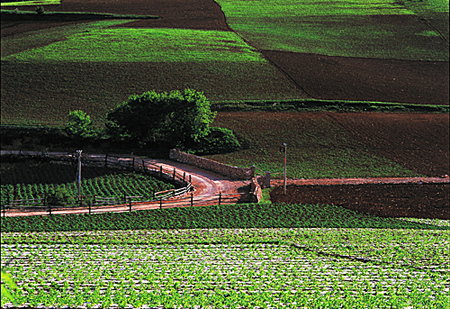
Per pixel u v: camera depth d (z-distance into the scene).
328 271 35.12
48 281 33.38
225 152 75.25
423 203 53.97
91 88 100.06
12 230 45.28
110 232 44.88
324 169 68.25
